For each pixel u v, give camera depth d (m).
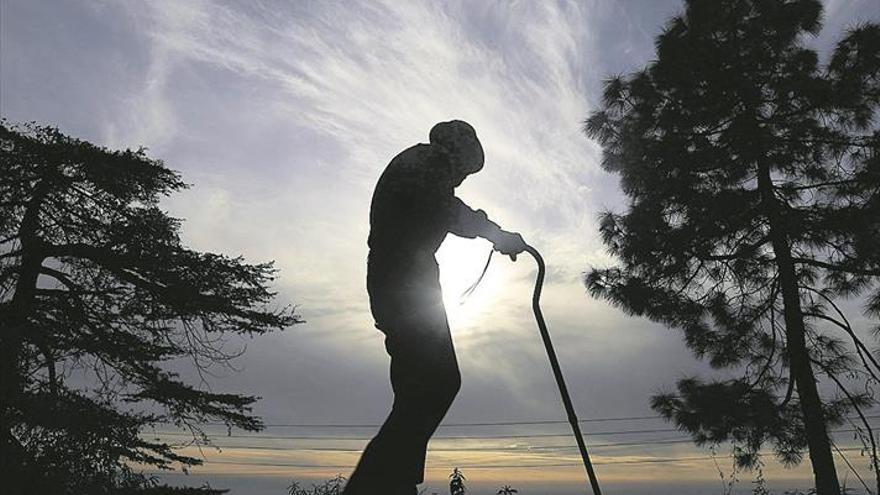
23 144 26.78
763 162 16.36
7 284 26.91
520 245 2.70
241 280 30.77
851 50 16.12
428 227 2.38
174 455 28.56
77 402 18.55
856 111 16.22
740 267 17.05
